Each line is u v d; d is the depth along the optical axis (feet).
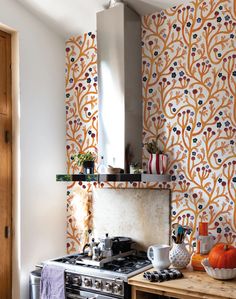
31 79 10.40
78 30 11.11
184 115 9.41
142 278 7.72
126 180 8.46
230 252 7.60
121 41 9.51
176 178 9.45
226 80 8.84
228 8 8.87
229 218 8.66
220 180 8.82
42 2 10.01
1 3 9.61
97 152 10.84
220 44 8.96
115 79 9.58
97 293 8.21
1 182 9.72
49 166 10.85
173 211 9.44
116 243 9.34
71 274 8.63
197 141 9.20
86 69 11.18
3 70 9.96
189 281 7.48
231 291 6.83
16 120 10.03
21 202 9.91
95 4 9.86
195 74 9.29
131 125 9.62
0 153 9.72
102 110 9.77
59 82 11.35
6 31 10.07
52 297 8.84
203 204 9.02
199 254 8.46
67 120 11.50
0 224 9.64
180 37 9.55
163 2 9.52
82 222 10.97
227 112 8.79
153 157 9.34
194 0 9.36
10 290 9.82
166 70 9.74
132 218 10.05
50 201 10.82
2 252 9.66
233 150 8.68
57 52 11.32
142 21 10.16
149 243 9.71
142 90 10.09
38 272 9.56
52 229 10.83
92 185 10.89
